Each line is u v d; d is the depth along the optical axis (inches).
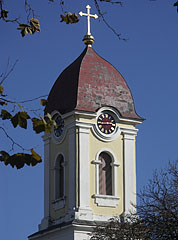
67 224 2445.9
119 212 2524.6
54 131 2605.8
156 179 1804.9
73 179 2496.3
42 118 749.9
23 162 736.3
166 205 1745.8
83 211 2460.6
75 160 2500.0
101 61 2642.7
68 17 795.4
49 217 2576.3
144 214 1759.4
